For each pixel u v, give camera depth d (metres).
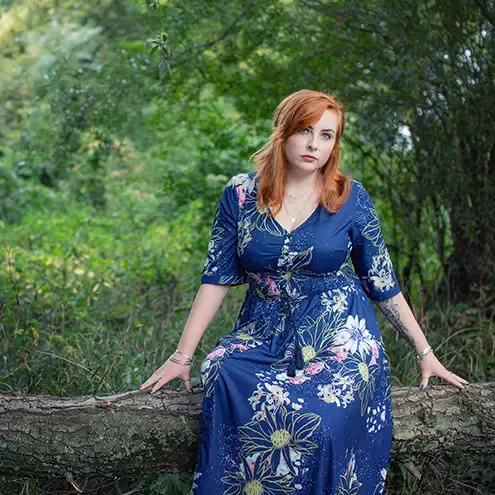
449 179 4.59
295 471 2.64
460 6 4.30
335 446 2.63
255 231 2.92
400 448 3.00
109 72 5.73
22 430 2.82
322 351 2.83
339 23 4.61
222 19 5.14
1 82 12.29
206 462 2.69
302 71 4.92
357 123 4.99
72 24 11.84
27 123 11.31
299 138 2.85
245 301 3.06
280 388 2.68
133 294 5.45
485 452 3.06
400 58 4.47
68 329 4.61
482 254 4.70
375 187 5.17
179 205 6.27
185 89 5.75
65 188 10.99
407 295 4.69
